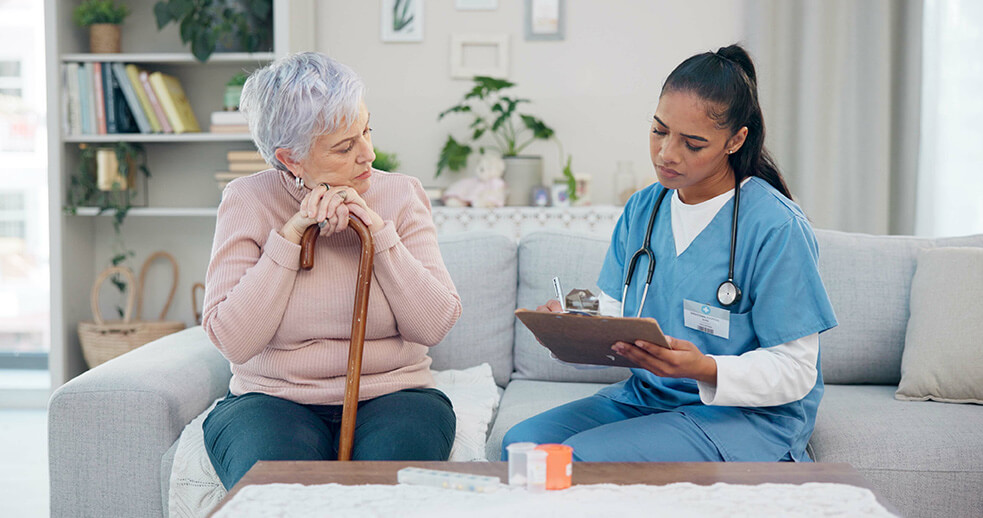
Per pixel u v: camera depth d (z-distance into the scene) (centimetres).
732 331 156
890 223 364
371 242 158
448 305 170
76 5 367
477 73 382
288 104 156
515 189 366
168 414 172
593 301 143
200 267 392
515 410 193
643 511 105
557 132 383
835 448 173
